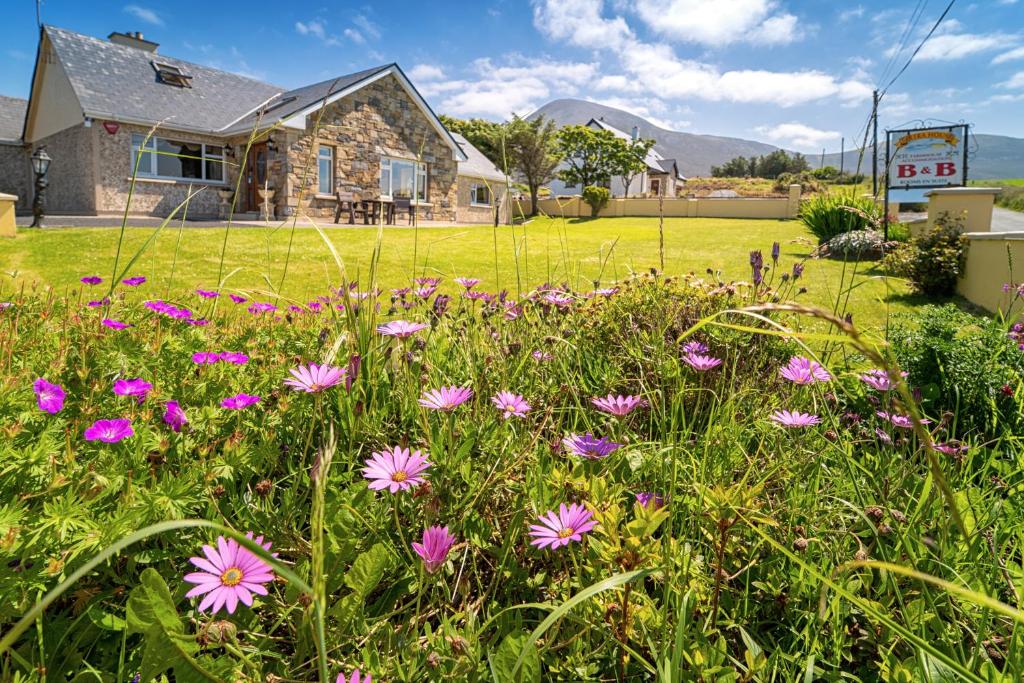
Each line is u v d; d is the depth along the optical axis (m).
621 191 40.47
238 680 0.74
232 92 18.84
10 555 0.75
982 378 2.15
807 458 1.35
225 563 0.65
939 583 0.44
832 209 10.92
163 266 6.80
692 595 0.89
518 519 1.04
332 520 0.90
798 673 0.87
